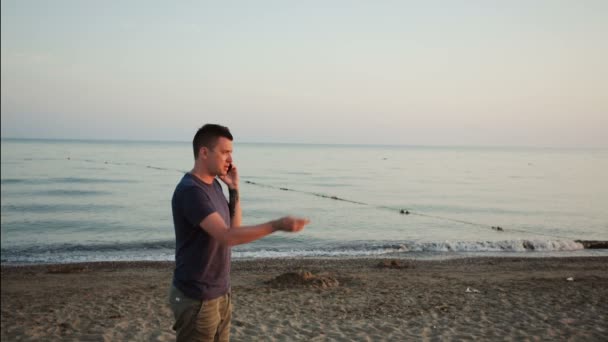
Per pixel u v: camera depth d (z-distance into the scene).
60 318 7.05
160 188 41.03
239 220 2.91
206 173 2.62
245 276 11.06
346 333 5.86
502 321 6.34
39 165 72.94
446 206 30.64
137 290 9.54
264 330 6.02
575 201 32.88
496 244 16.77
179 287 2.61
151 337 5.87
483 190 42.00
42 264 13.89
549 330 5.86
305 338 5.68
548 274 11.05
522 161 116.00
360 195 37.56
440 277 10.66
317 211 27.91
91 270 12.69
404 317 6.66
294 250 16.38
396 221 24.11
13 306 8.11
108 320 6.84
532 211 27.91
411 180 54.69
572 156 160.12
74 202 30.88
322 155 150.12
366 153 186.50
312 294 8.42
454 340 5.53
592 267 12.48
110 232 20.52
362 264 13.27
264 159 111.38
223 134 2.60
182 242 2.59
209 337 2.67
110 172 60.62
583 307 7.05
